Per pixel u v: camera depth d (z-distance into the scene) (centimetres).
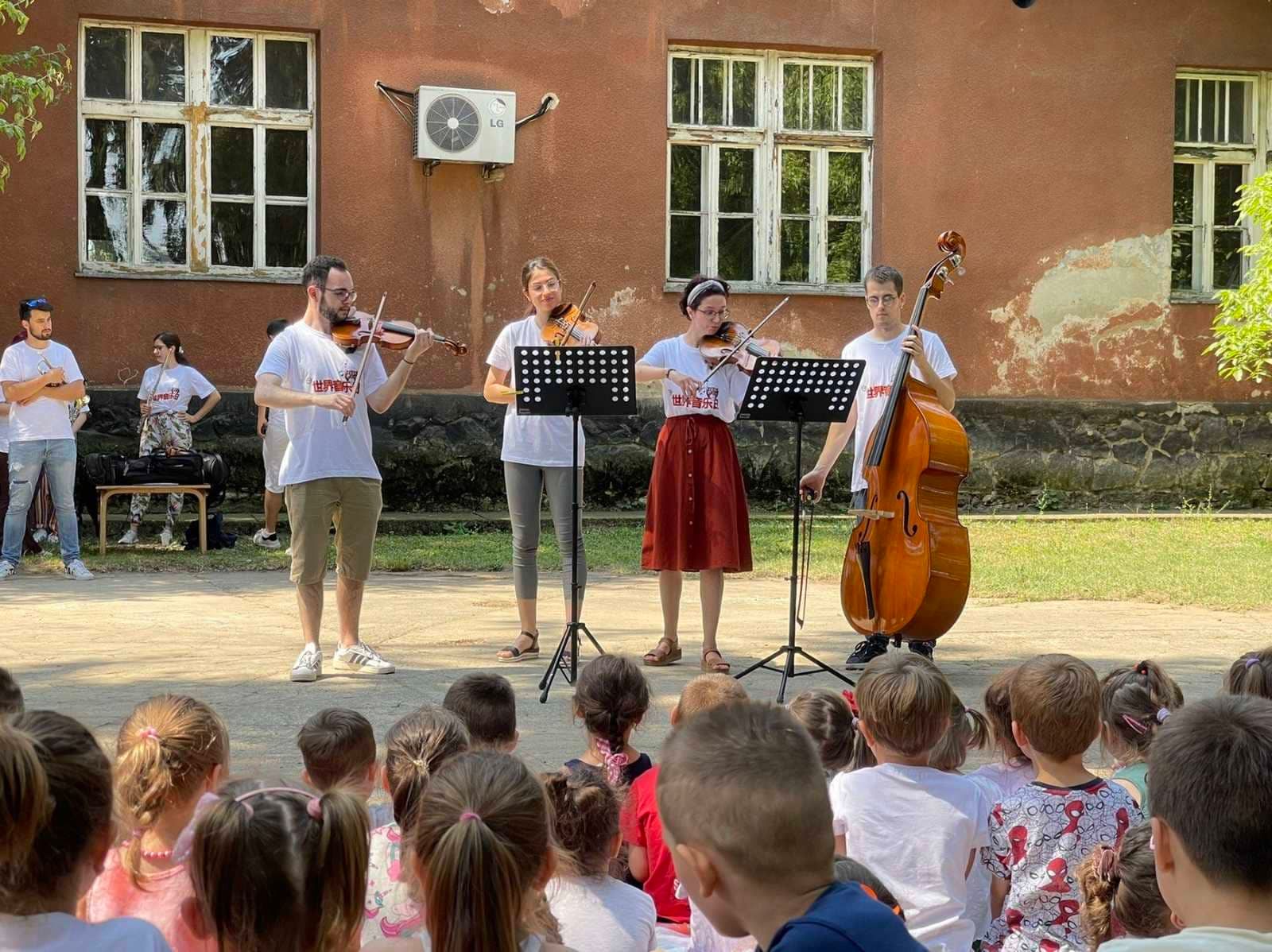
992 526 1253
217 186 1243
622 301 1305
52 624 753
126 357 1204
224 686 606
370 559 642
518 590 686
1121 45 1395
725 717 189
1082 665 318
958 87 1366
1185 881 181
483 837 217
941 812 316
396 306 1261
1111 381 1409
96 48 1212
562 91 1286
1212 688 629
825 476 682
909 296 1364
